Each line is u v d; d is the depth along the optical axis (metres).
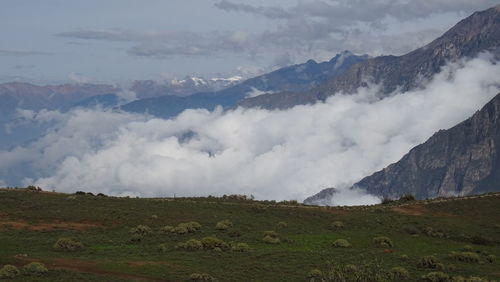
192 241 69.62
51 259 59.72
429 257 64.88
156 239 73.25
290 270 59.28
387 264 64.50
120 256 63.47
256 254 66.31
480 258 71.19
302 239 77.81
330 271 57.84
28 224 77.56
